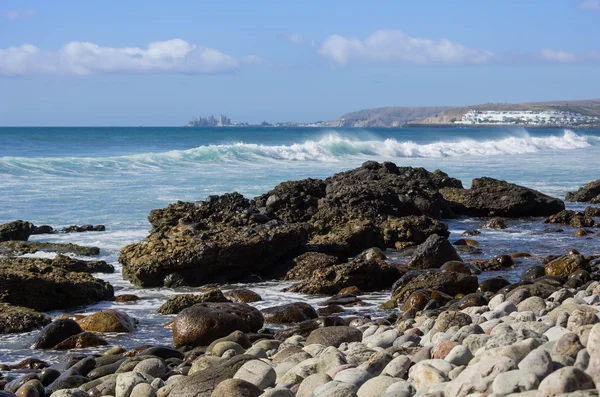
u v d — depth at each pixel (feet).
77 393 24.76
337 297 47.19
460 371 19.85
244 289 49.83
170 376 27.14
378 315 42.14
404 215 78.95
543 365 17.35
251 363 24.20
